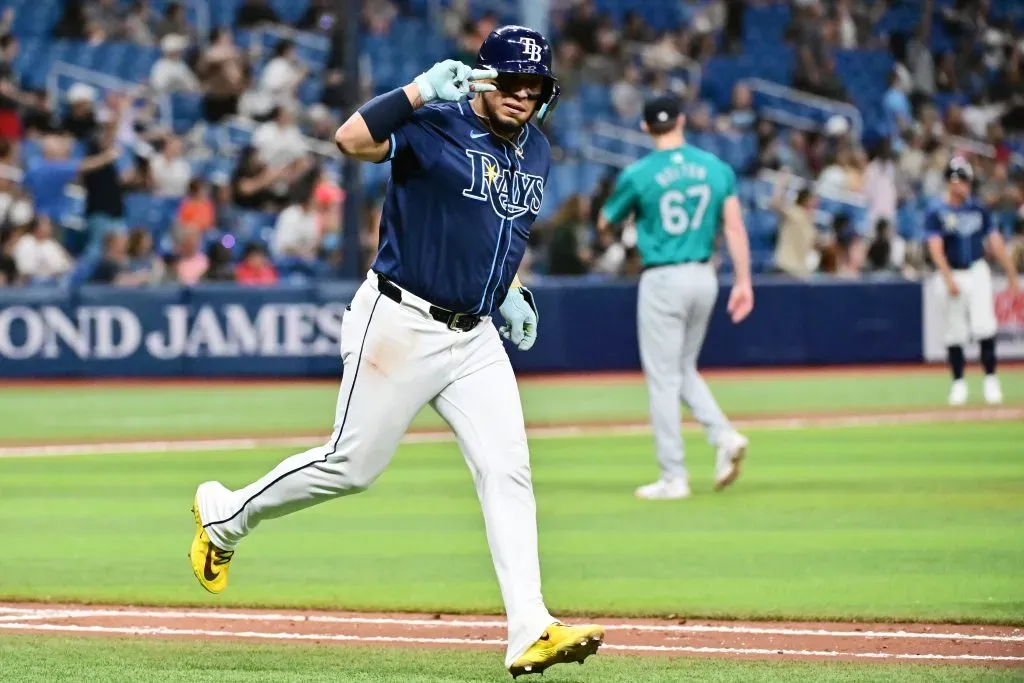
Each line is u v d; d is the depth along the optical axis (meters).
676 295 33.94
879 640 21.09
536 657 17.78
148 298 68.50
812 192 78.38
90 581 25.70
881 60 101.56
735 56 99.12
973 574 26.05
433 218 17.97
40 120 79.06
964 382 63.38
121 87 85.31
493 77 17.41
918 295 75.06
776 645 20.78
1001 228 78.94
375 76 91.38
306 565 27.33
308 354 69.12
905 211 87.50
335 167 80.94
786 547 28.83
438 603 23.83
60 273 69.88
